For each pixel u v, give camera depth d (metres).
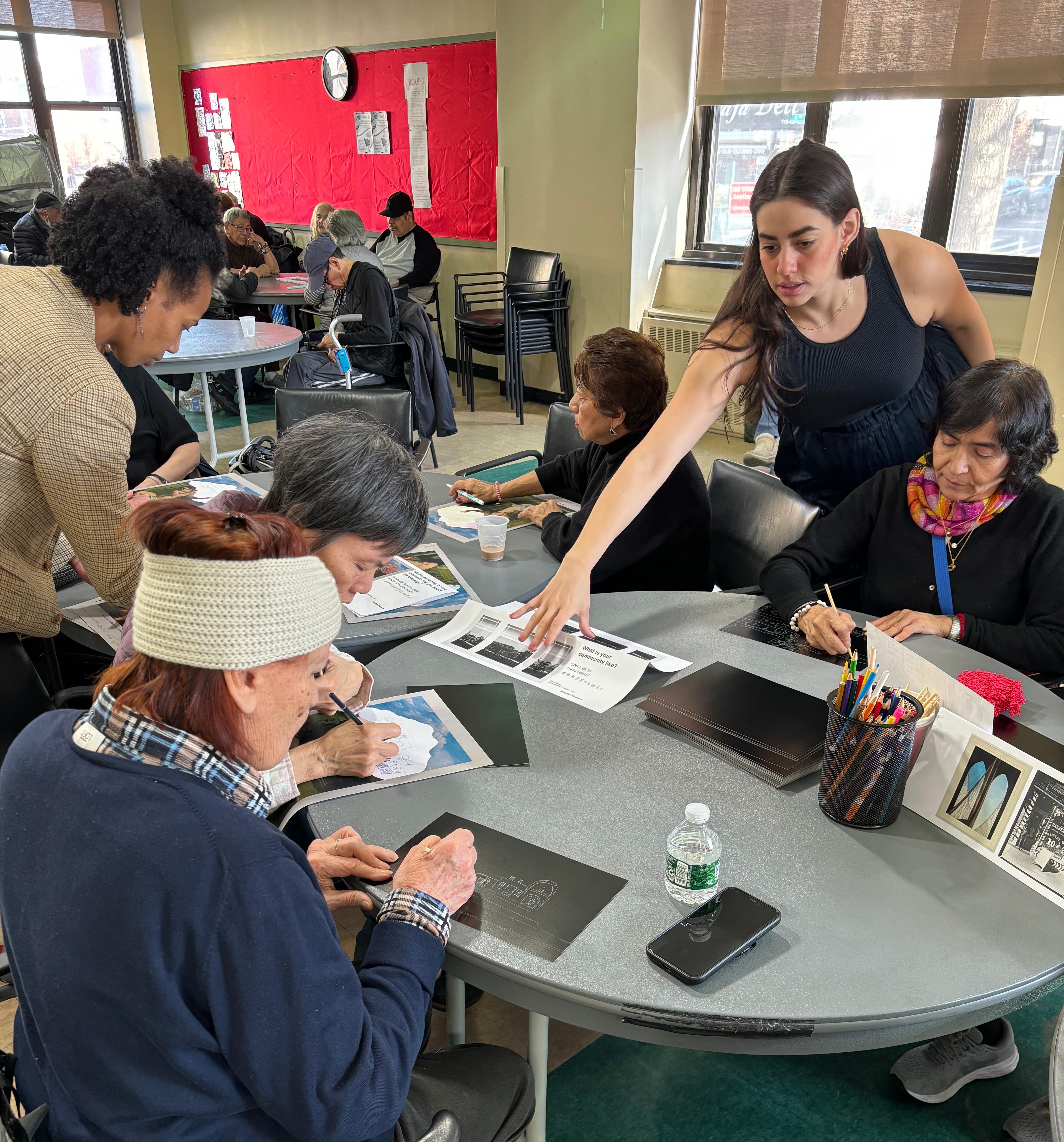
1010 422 1.64
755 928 0.98
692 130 5.52
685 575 2.20
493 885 1.05
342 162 7.93
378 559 1.25
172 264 1.47
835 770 1.16
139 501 2.35
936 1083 1.56
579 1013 0.93
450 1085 1.05
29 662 1.66
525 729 1.39
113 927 0.68
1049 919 1.03
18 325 1.40
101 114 9.51
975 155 4.44
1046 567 1.70
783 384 1.92
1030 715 1.43
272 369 7.22
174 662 0.71
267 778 1.21
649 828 1.16
